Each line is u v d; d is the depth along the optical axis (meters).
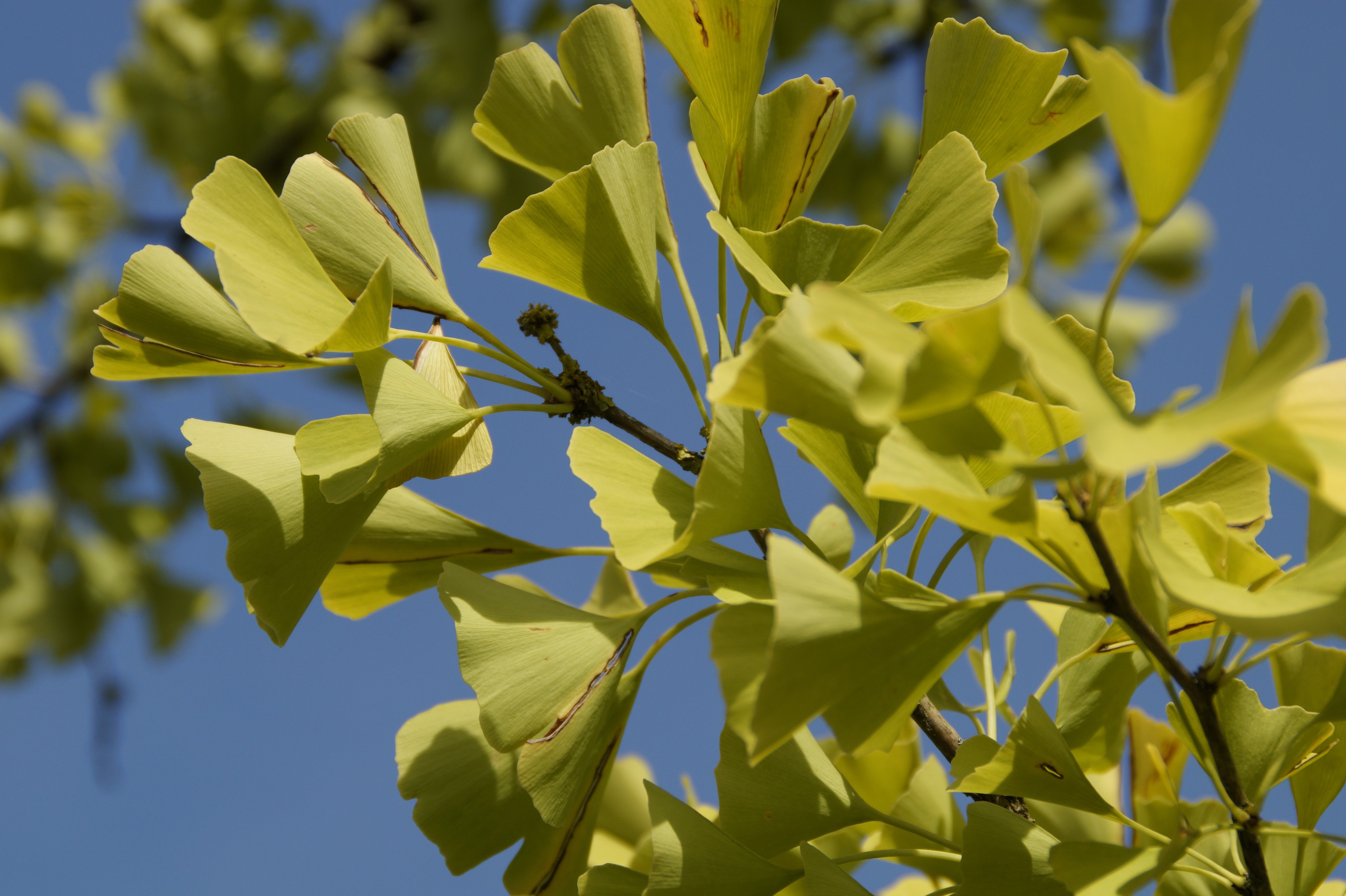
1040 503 0.91
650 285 1.00
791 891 0.98
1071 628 1.01
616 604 1.09
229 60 2.88
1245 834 0.93
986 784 0.94
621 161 0.99
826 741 1.06
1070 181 2.93
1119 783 1.05
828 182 2.94
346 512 0.97
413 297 0.99
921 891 1.04
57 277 3.14
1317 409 0.87
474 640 0.95
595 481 0.95
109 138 3.23
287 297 0.95
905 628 0.89
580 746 0.95
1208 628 0.97
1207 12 0.88
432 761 0.98
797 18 2.63
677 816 0.96
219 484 0.96
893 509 0.99
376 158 1.00
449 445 1.00
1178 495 0.98
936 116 1.00
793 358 0.89
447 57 2.78
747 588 0.95
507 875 0.98
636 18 1.03
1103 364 0.96
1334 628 0.86
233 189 0.96
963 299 0.96
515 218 0.98
